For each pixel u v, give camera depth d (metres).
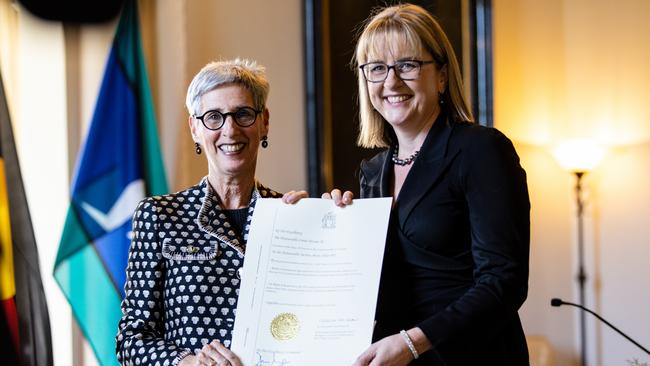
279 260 1.95
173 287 2.04
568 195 5.06
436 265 1.92
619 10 4.84
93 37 3.82
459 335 1.80
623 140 4.82
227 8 4.32
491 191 1.88
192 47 4.18
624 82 4.82
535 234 5.04
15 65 3.67
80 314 3.61
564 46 5.03
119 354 2.02
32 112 3.71
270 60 4.46
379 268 1.91
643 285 4.71
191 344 2.00
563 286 5.06
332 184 4.52
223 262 2.05
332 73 4.54
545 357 4.73
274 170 4.46
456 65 2.06
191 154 4.12
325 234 1.96
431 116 2.04
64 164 3.76
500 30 4.98
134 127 3.78
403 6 2.08
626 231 4.80
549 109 5.05
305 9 4.54
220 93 2.09
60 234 3.73
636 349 4.74
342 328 1.89
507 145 1.94
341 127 4.54
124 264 3.69
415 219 1.95
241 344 1.91
